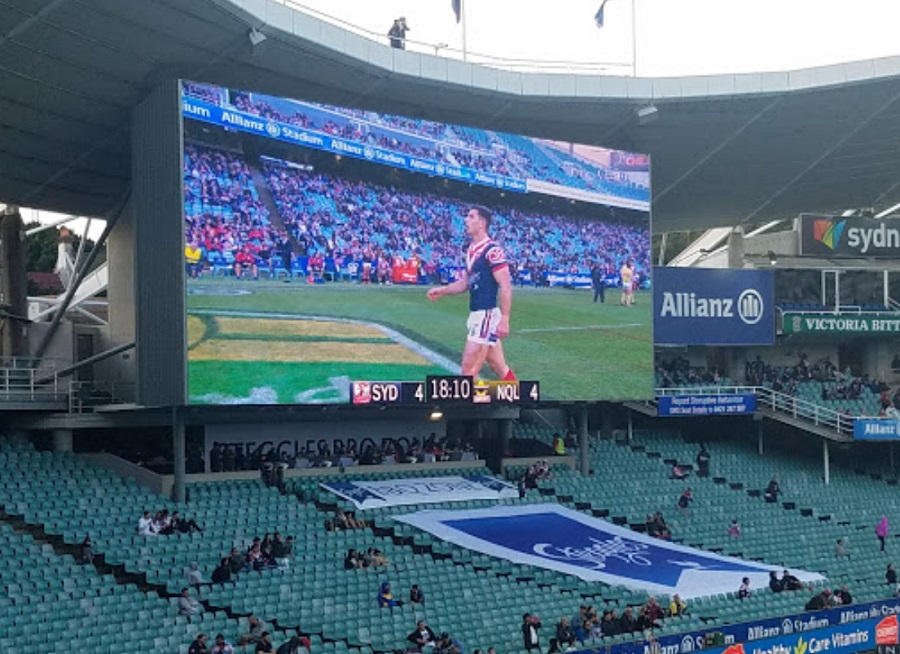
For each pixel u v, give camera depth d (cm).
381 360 3388
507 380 3644
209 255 3059
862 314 4872
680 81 3900
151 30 2948
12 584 2542
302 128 3284
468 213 3628
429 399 3450
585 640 2828
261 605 2761
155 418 3425
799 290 4956
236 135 3141
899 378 5222
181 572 2812
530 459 4091
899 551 4097
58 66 2980
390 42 3659
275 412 3631
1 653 2264
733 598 3238
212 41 3086
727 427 4866
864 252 5019
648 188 4084
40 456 3197
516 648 2791
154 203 3105
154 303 3114
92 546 2830
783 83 3928
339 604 2838
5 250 3762
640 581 3195
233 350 3097
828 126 4300
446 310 3544
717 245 5988
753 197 5072
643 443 4544
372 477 3681
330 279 3303
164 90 3061
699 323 4650
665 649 2639
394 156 3481
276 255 3198
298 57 3281
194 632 2536
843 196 5225
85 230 3897
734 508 4122
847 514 4322
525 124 4056
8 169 3459
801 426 4516
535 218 3784
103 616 2509
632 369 3966
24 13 2711
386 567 3064
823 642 2981
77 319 4547
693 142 4338
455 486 3675
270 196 3200
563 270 3831
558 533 3491
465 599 3011
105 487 3158
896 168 4862
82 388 3697
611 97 3856
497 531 3403
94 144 3428
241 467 3562
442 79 3559
